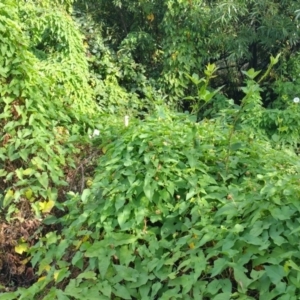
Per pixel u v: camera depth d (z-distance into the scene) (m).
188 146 3.08
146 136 3.03
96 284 2.55
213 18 7.57
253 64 8.35
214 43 7.81
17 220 3.23
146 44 8.48
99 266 2.58
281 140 5.11
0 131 3.46
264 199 2.50
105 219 2.81
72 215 3.03
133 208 2.79
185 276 2.40
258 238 2.34
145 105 7.26
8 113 3.45
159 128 3.15
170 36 8.03
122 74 7.98
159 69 8.59
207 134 3.26
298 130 5.85
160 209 2.79
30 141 3.35
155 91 7.96
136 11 8.65
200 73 8.36
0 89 3.44
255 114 5.91
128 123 3.65
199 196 2.83
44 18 6.46
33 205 3.24
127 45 8.24
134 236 2.69
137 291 2.52
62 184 3.35
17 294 2.72
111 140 3.56
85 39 7.72
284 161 3.22
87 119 3.91
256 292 2.30
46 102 3.69
